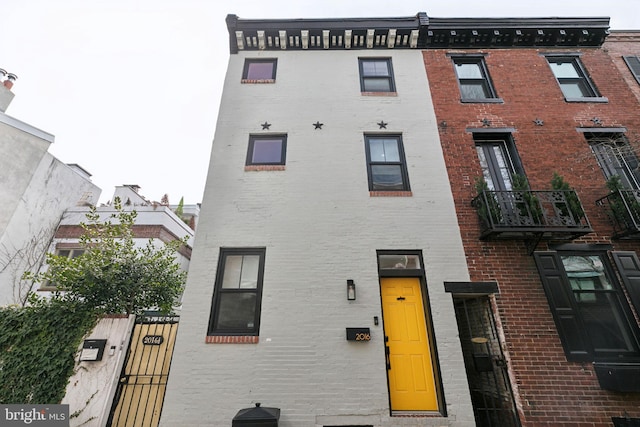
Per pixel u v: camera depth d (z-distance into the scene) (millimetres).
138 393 4941
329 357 5094
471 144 7023
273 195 6422
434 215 6238
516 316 5363
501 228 5516
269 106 7500
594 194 6410
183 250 11781
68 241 10469
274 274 5699
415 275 5754
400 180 6766
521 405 4770
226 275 5840
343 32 8391
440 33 8391
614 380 4699
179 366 5000
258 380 4934
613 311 5441
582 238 5926
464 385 4914
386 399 4836
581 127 7191
